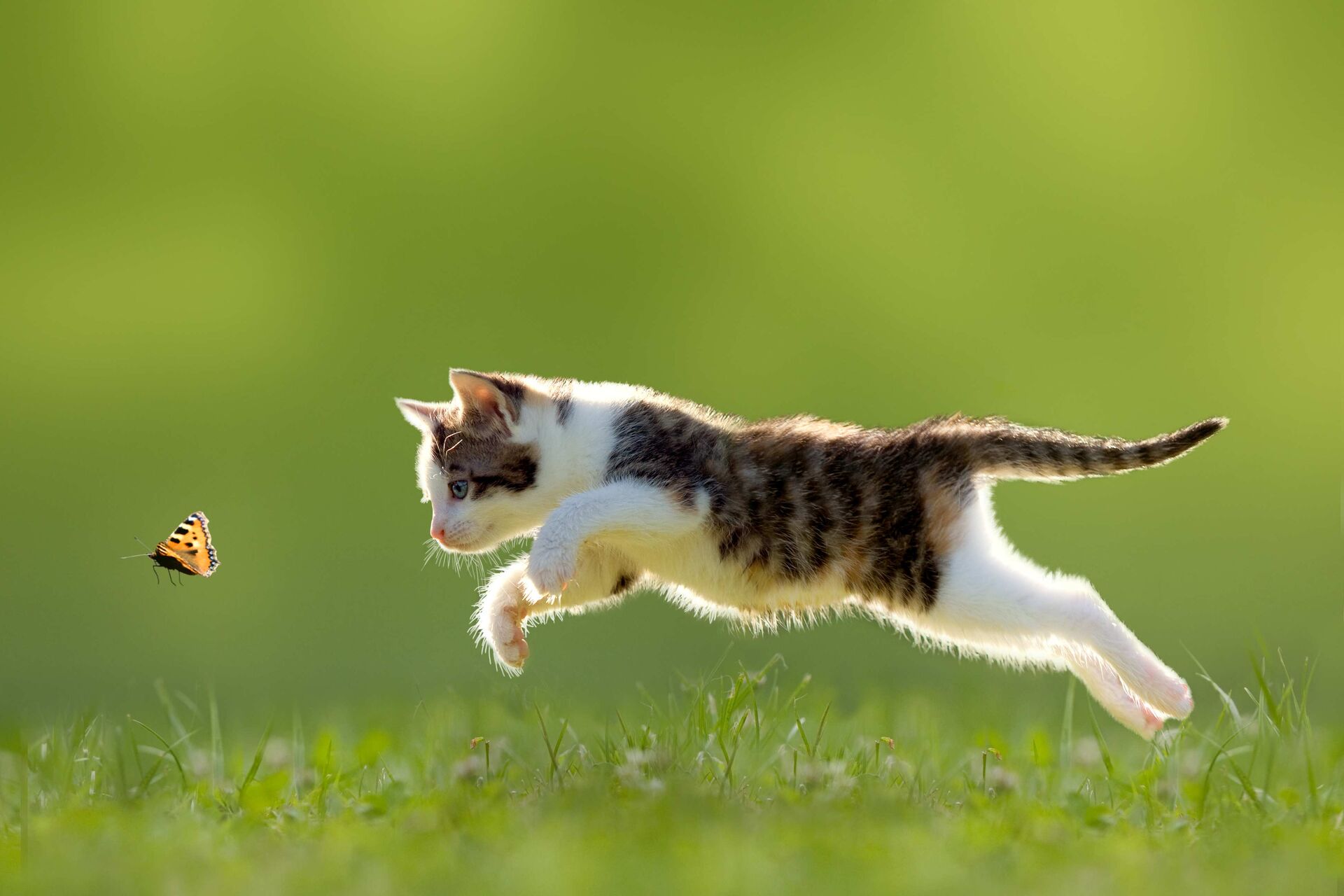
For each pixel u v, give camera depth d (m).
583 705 8.17
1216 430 6.55
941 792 5.59
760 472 6.52
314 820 5.14
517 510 6.80
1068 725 6.65
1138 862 4.36
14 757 6.39
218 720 7.35
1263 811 5.18
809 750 6.00
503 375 7.07
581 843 4.45
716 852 4.32
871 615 7.05
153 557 5.93
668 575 6.70
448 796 5.21
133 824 4.91
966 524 6.51
